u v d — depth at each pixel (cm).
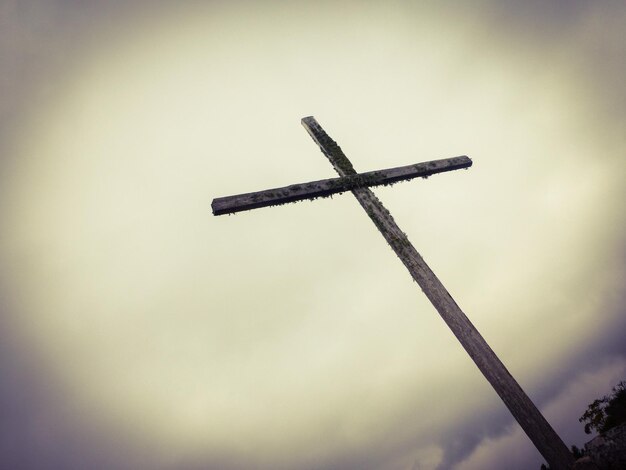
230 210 294
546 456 191
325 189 314
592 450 172
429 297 257
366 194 319
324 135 371
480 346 230
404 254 279
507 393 213
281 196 304
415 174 349
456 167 376
